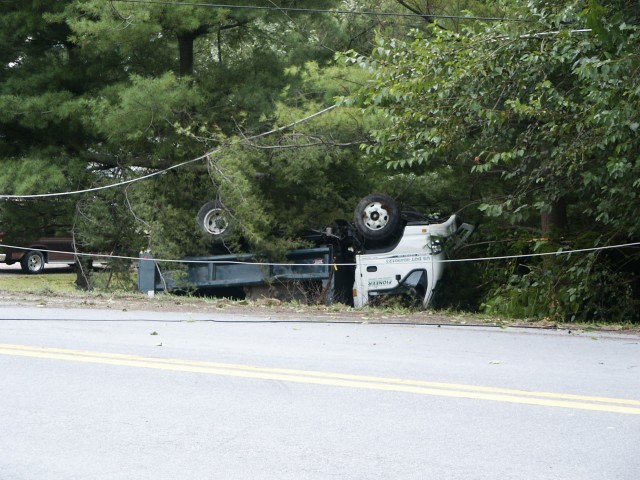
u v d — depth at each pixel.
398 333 12.57
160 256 21.02
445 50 15.75
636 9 13.87
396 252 19.95
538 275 17.95
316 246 21.66
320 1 22.86
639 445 6.43
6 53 23.64
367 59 16.38
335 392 8.07
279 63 23.33
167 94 20.47
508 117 16.06
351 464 5.92
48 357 9.62
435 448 6.30
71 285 27.67
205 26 22.83
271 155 20.80
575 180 17.06
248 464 5.90
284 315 14.78
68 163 22.55
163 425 6.87
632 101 13.75
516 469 5.84
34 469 5.78
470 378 8.83
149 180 22.00
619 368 9.64
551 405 7.64
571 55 14.44
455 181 22.28
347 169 22.72
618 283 18.12
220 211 20.69
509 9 17.56
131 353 9.98
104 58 22.88
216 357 9.83
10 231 24.62
